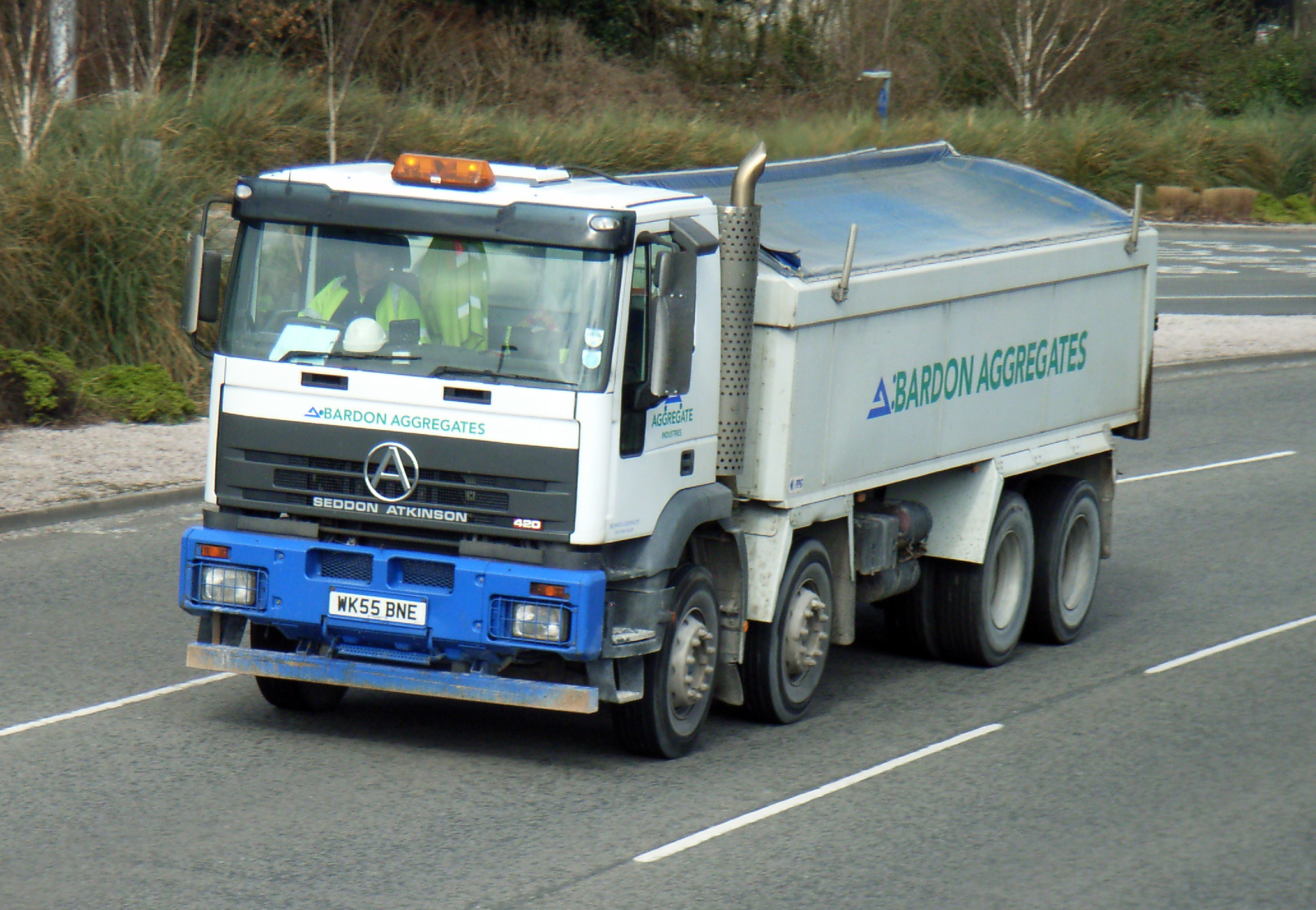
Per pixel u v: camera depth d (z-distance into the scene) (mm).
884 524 37312
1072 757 33656
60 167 69500
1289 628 45875
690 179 37281
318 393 30297
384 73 142000
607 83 154250
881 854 27406
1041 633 44062
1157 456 72000
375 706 35344
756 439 33188
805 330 33250
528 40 158500
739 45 179000
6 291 66125
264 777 30156
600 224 29109
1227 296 117875
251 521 30984
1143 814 30109
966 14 180625
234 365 30781
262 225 30781
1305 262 138125
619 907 24578
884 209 40531
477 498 29719
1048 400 42969
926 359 37625
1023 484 44969
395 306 30156
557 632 29234
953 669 41344
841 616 36625
